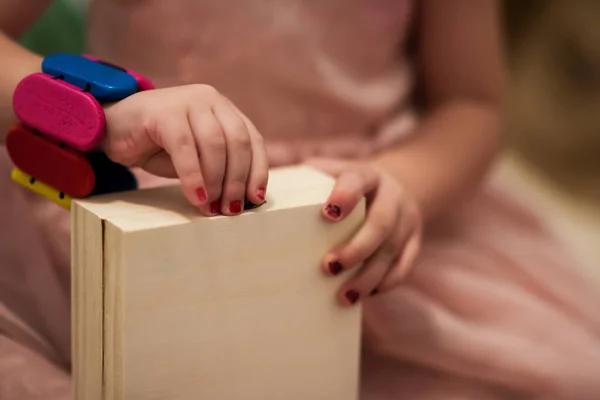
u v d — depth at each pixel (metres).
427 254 0.80
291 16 0.69
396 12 0.77
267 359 0.50
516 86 1.48
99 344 0.46
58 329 0.61
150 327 0.44
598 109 1.46
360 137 0.78
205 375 0.47
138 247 0.42
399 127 0.81
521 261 0.84
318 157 0.74
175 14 0.67
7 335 0.58
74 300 0.48
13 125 0.52
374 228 0.53
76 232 0.47
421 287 0.76
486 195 0.89
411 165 0.71
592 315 0.82
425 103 0.88
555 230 0.93
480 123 0.80
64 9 0.81
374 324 0.69
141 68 0.69
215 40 0.68
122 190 0.51
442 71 0.83
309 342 0.52
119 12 0.70
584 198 1.44
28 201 0.64
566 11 1.45
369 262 0.55
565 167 1.47
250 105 0.71
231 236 0.46
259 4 0.68
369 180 0.55
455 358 0.70
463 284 0.77
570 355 0.73
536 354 0.71
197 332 0.46
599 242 1.31
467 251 0.83
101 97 0.47
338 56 0.74
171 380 0.46
